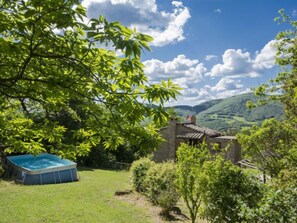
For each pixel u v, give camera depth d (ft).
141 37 7.39
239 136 42.55
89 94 10.23
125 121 11.32
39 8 7.88
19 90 9.57
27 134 16.01
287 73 36.06
